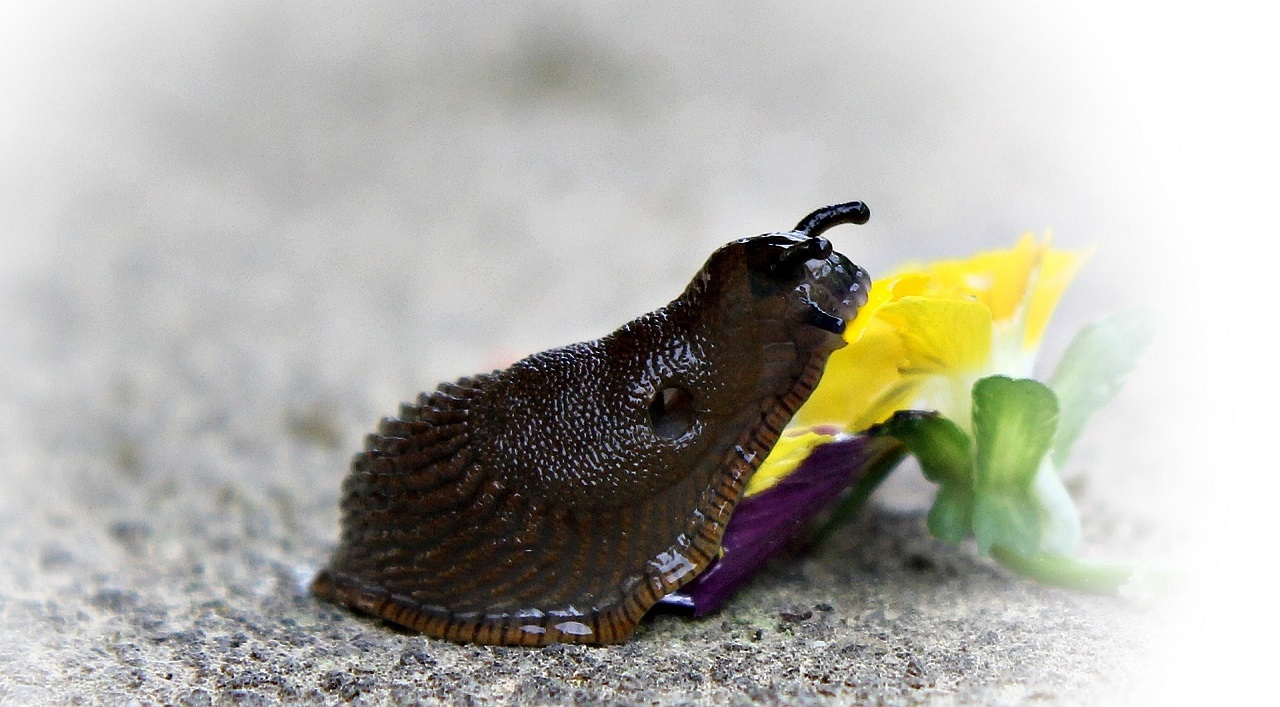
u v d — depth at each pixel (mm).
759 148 665
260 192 644
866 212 276
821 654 275
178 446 356
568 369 277
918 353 280
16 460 352
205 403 376
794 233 273
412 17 919
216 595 297
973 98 720
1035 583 290
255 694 271
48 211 615
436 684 271
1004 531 279
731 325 273
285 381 393
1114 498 319
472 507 277
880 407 281
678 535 275
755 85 779
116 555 313
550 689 270
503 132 722
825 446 281
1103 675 271
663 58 827
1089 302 404
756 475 282
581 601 277
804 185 599
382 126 747
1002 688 269
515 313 459
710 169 633
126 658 279
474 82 812
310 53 874
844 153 648
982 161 612
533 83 804
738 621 281
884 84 765
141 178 672
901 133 678
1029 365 286
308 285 503
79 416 371
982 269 284
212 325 456
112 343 438
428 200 615
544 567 276
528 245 540
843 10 884
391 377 394
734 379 273
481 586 278
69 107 782
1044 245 286
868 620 281
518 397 277
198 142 734
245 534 321
